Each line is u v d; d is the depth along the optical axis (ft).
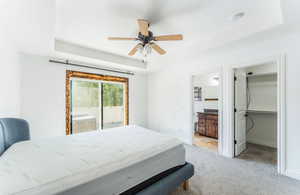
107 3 5.50
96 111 13.14
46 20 5.53
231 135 9.37
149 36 6.97
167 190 5.09
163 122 14.62
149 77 16.35
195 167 8.02
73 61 11.22
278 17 5.96
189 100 11.98
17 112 8.51
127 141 6.20
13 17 5.31
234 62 9.16
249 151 10.49
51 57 10.20
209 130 14.32
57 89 10.52
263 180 6.72
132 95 15.30
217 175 7.19
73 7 5.70
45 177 3.43
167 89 14.10
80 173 3.68
